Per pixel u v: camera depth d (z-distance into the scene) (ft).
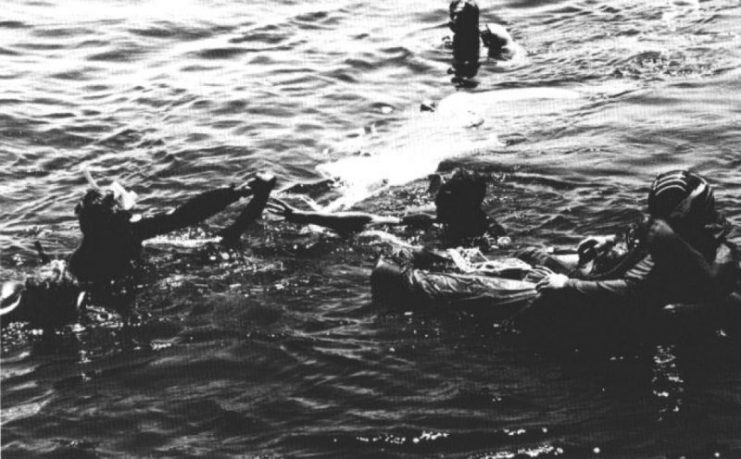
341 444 23.89
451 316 28.91
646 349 27.25
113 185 31.07
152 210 36.14
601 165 38.14
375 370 26.58
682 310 27.84
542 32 54.80
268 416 24.94
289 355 27.20
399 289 29.76
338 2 59.72
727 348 27.17
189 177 38.50
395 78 48.93
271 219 34.76
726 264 26.50
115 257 30.68
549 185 36.68
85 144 41.47
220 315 29.07
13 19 55.93
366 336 28.07
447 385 25.96
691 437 23.85
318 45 53.06
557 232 33.22
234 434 24.36
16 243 33.32
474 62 50.67
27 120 43.42
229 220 34.83
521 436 24.03
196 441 24.14
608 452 23.45
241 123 43.34
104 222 30.32
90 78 48.65
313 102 45.73
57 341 27.99
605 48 51.70
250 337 28.02
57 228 34.47
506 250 32.14
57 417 24.99
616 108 43.93
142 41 53.26
